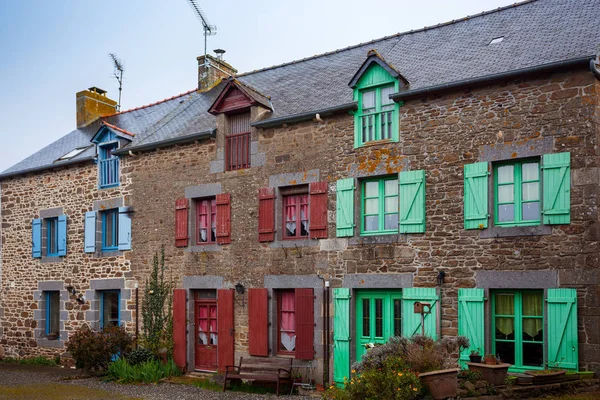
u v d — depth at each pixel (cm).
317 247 1195
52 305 1664
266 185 1275
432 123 1091
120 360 1328
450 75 1098
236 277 1298
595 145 942
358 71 1161
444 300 1049
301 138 1237
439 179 1075
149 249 1444
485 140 1034
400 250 1101
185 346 1355
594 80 952
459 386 892
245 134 1333
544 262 965
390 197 1143
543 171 973
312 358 1177
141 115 1750
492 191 1030
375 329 1134
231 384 1201
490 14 1295
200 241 1389
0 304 1750
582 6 1144
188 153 1403
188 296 1372
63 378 1339
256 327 1248
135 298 1453
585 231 936
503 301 1016
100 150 1573
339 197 1172
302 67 1499
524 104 1005
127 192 1500
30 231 1702
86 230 1568
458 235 1046
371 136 1159
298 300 1205
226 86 1327
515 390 875
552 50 1027
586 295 929
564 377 907
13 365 1592
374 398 846
